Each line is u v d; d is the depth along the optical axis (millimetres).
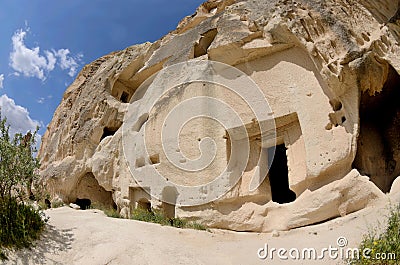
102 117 18578
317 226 10492
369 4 11312
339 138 11156
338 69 10969
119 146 17016
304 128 11914
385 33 10820
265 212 12094
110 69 19781
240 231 12297
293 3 12492
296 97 12375
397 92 12078
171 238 9328
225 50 13898
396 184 10258
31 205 8484
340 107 11539
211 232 11422
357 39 11164
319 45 11539
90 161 18047
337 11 11695
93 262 7184
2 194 7828
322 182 11359
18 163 8086
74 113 19578
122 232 8922
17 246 7113
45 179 19109
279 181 15664
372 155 12109
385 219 8680
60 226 8711
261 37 13359
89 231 8648
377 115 12875
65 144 19234
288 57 12914
